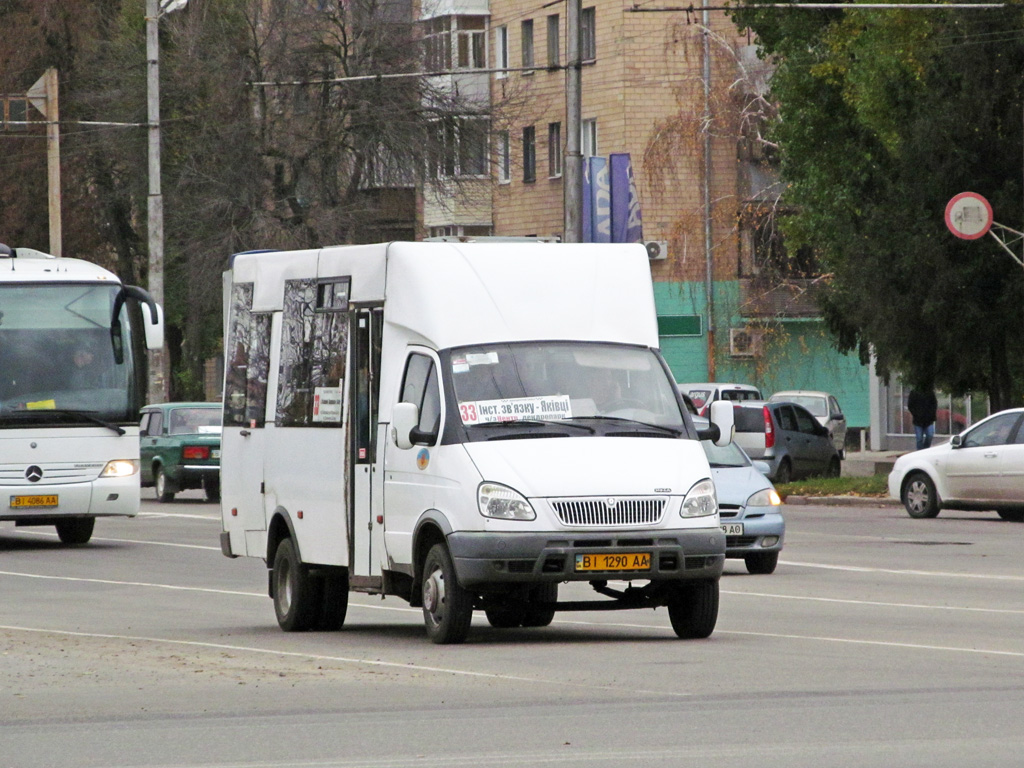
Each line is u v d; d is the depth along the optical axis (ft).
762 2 349.20
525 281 124.16
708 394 400.47
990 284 304.71
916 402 392.27
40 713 91.45
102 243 541.75
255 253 145.59
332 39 453.99
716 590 120.88
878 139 322.55
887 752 75.25
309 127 450.71
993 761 72.79
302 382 135.13
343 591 133.69
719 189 497.46
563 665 107.34
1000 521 262.06
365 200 456.04
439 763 74.64
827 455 356.38
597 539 113.80
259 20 453.17
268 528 139.03
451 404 118.52
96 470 221.05
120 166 512.22
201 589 171.53
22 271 223.30
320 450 131.34
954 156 300.61
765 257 502.38
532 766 73.41
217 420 323.57
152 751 79.15
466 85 531.91
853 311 321.73
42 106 411.54
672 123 485.97
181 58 457.68
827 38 338.34
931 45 306.55
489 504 114.01
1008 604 148.97
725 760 73.97
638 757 75.05
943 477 263.70
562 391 120.26
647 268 127.34
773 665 106.32
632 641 121.90
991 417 260.62
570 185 282.15
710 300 497.05
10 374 219.20
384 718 87.35
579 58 282.56
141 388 225.97
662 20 496.23
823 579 175.32
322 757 76.74
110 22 509.35
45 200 526.57
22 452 218.38
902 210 309.01
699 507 116.78
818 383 515.50
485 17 543.39
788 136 352.90
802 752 75.56
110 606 154.81
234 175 449.48
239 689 99.09
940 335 307.17
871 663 107.14
